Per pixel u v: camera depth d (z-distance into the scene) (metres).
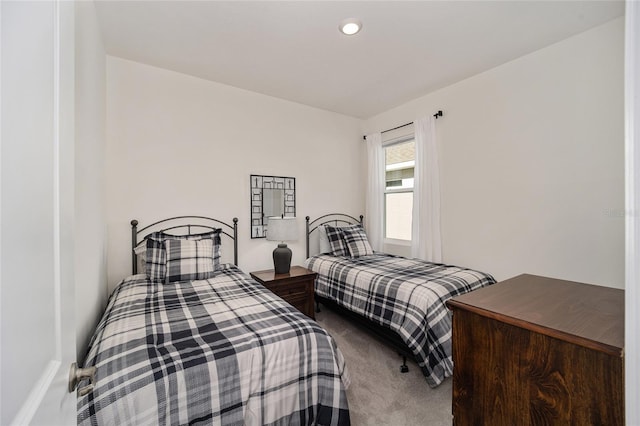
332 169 3.90
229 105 3.04
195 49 2.33
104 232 2.21
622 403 0.65
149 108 2.59
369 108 3.76
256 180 3.21
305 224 3.63
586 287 1.22
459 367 1.00
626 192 0.47
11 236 0.39
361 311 2.43
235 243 3.02
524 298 1.06
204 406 1.08
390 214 3.92
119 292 1.98
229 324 1.44
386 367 2.14
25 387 0.41
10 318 0.38
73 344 0.64
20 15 0.43
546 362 0.79
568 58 2.21
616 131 2.00
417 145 3.33
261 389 1.21
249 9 1.85
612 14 1.93
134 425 0.97
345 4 1.81
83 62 1.51
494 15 1.93
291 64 2.59
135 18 1.93
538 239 2.40
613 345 0.68
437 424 1.57
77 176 1.37
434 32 2.12
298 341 1.35
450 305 1.03
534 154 2.42
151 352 1.16
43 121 0.51
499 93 2.64
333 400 1.35
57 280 0.56
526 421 0.82
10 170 0.40
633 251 0.46
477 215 2.83
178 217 2.73
